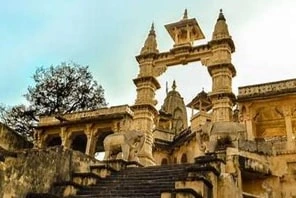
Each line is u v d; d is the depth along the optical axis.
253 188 17.39
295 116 26.31
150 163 28.30
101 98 39.75
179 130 48.06
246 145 17.92
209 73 30.17
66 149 16.50
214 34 31.23
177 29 33.28
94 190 14.85
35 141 33.50
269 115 28.16
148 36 33.75
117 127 30.84
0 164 13.42
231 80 29.48
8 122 36.56
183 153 39.56
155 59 32.56
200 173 13.99
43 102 37.56
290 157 18.06
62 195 14.55
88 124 32.03
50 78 38.72
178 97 54.00
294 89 24.67
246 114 25.98
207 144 18.64
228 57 30.06
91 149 31.28
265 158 17.81
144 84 31.41
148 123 30.00
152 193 13.16
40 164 15.05
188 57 31.53
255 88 26.56
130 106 31.30
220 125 17.98
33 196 13.94
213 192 13.64
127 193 13.71
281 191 17.30
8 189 13.48
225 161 16.14
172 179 14.62
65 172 16.12
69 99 38.31
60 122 33.00
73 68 41.72
